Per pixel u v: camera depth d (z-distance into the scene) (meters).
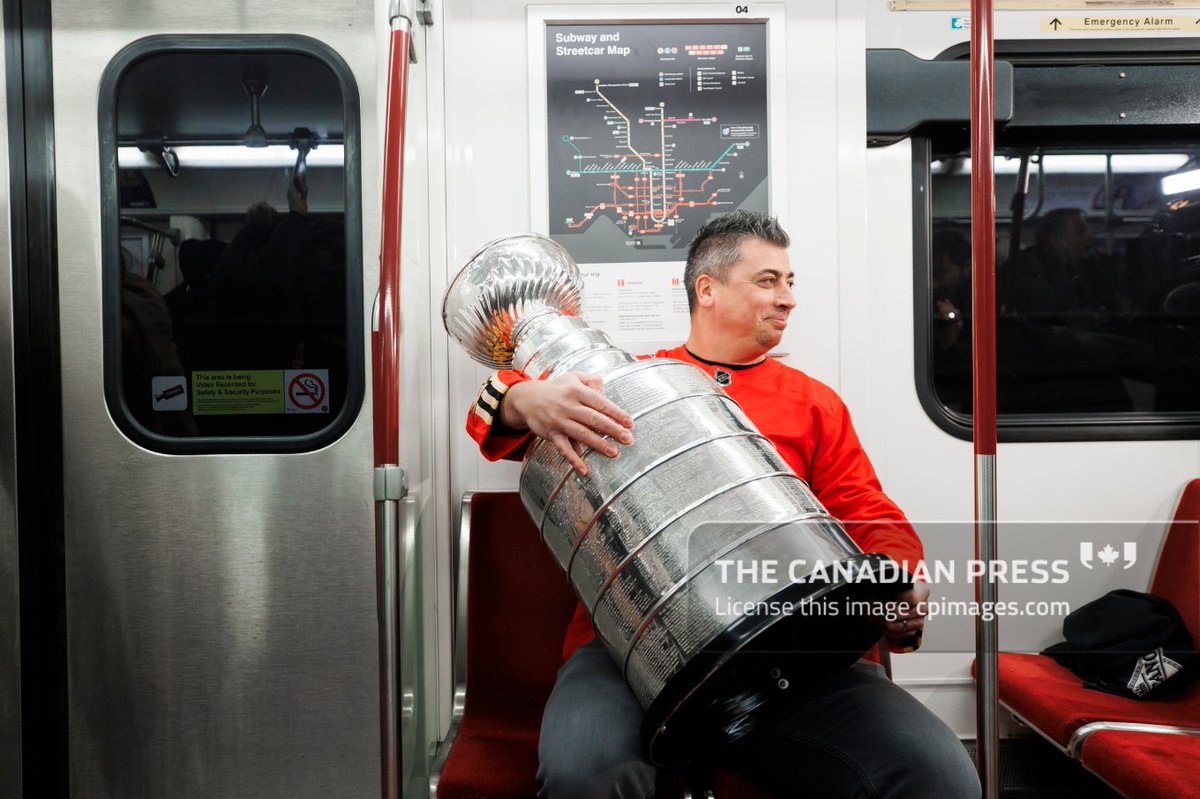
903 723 1.14
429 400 1.63
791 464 1.48
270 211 1.33
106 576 1.31
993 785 0.99
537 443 1.13
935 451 2.08
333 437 1.32
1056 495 2.09
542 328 1.24
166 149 1.33
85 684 1.31
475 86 1.81
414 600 1.43
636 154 1.79
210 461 1.31
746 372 1.56
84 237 1.31
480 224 1.81
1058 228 2.12
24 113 1.30
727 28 1.79
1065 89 2.07
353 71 1.33
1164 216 2.12
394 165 1.08
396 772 1.11
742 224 1.52
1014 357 2.13
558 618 1.61
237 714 1.31
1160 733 1.44
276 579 1.32
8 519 1.27
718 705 1.15
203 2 1.32
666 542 0.95
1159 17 2.06
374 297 1.32
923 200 2.07
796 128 1.80
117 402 1.30
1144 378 2.12
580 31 1.79
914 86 1.99
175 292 1.33
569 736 1.12
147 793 1.31
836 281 1.82
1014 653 1.87
